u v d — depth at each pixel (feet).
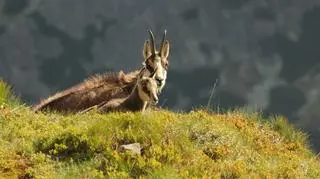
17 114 159.02
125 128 141.38
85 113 171.32
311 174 147.43
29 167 128.57
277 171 141.59
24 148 136.77
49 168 129.18
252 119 189.88
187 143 140.36
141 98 174.60
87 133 138.62
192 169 132.26
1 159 131.13
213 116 178.60
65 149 135.64
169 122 149.07
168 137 140.46
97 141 135.85
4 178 125.08
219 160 140.56
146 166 129.59
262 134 177.17
